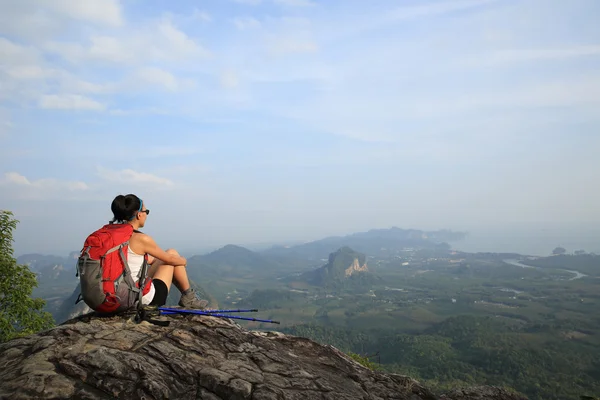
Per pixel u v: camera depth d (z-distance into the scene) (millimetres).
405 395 6410
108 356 4516
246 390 4723
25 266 17812
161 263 6629
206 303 6770
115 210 5957
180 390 4504
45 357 4461
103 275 5336
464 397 7676
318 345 6977
